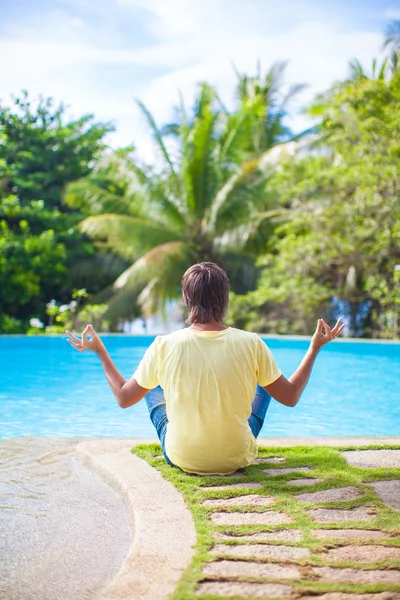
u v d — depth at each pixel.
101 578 2.15
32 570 2.20
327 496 2.66
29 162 18.78
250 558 2.04
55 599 2.00
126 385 2.85
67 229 17.61
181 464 2.95
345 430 5.34
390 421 5.71
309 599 1.78
